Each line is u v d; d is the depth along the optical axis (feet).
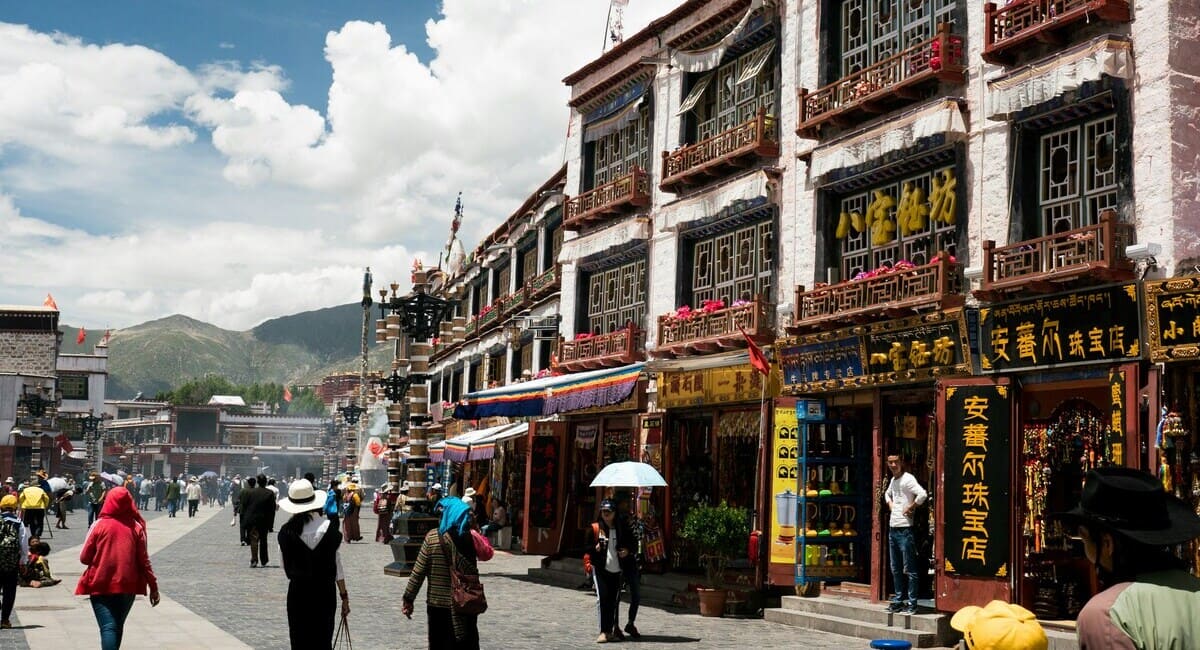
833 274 59.67
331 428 311.06
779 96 65.10
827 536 56.65
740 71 70.90
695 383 67.36
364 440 270.67
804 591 55.98
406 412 175.42
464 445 105.19
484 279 139.85
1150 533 12.96
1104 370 42.83
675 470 70.69
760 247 66.64
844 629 49.55
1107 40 42.65
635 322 81.10
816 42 62.23
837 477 57.98
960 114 50.57
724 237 70.79
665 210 73.46
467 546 32.27
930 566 54.29
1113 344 41.65
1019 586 45.21
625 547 46.19
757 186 64.03
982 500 46.44
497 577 78.59
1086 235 42.45
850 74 58.59
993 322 46.85
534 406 74.90
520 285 121.08
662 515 69.62
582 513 83.82
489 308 127.03
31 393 240.12
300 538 31.55
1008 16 47.55
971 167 50.60
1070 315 43.37
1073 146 46.39
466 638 31.76
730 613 56.70
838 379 55.93
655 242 77.41
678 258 74.13
